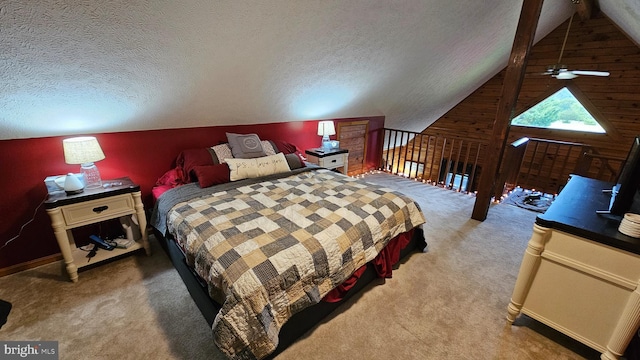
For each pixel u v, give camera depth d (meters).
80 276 2.14
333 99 3.68
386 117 5.17
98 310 1.81
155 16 1.61
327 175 2.90
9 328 1.67
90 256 2.22
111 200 2.13
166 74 2.08
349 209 2.03
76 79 1.79
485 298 1.97
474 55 4.19
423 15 2.72
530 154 5.12
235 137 2.95
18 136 2.03
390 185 4.43
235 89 2.62
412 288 2.06
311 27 2.25
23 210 2.16
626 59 4.18
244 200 2.18
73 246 2.29
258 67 2.45
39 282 2.06
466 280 2.15
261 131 3.52
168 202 2.24
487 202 3.09
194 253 1.65
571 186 2.08
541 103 5.06
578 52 4.55
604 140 4.48
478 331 1.69
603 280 1.36
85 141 2.01
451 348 1.58
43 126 2.04
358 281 1.93
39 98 1.80
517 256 2.49
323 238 1.66
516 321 1.77
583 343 1.49
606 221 1.44
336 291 1.77
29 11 1.31
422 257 2.46
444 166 6.56
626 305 1.30
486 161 3.01
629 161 1.50
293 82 2.92
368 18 2.44
